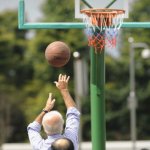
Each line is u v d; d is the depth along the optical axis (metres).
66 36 57.53
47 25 14.05
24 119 58.88
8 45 63.03
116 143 46.31
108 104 55.84
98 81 13.68
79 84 26.22
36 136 10.61
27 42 63.50
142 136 55.59
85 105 54.94
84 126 55.34
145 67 56.16
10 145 47.66
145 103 55.75
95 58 13.70
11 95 60.91
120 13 14.02
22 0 14.09
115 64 56.50
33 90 59.84
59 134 10.41
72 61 57.53
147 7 57.41
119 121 55.75
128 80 56.09
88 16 14.02
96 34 13.85
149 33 58.50
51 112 10.45
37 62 59.41
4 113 57.09
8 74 62.47
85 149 39.94
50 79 58.75
